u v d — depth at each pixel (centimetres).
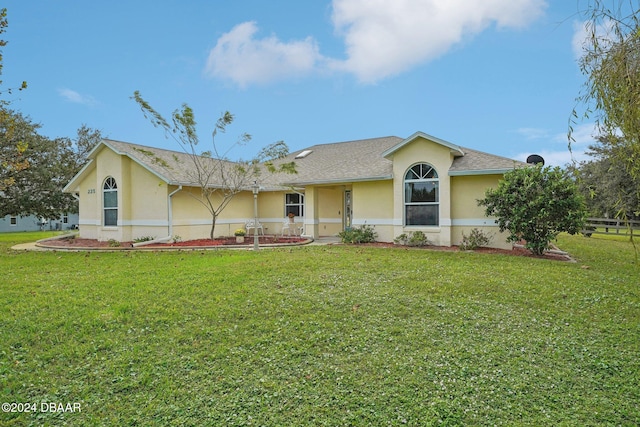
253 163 1700
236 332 508
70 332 511
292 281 764
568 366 417
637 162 357
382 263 958
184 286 738
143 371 408
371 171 1534
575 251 1312
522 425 315
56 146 2723
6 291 718
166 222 1588
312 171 1841
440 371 404
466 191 1315
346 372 404
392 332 507
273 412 336
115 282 788
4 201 2391
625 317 565
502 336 495
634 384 380
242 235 1602
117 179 1680
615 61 362
